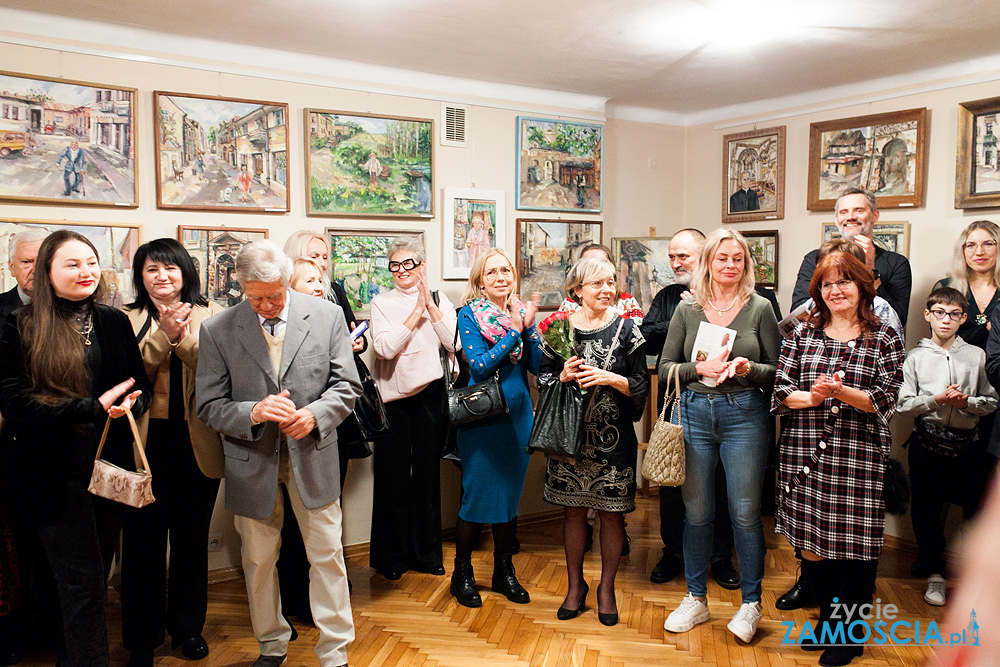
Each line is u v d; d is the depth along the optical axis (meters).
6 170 3.49
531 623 3.44
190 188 3.98
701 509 3.29
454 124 4.81
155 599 2.92
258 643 3.23
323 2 3.36
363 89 4.48
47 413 2.46
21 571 3.02
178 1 3.35
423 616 3.52
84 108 3.67
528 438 3.65
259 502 2.71
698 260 3.27
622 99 5.46
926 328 4.66
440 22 3.65
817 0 3.36
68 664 2.60
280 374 2.72
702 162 5.98
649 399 5.25
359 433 3.07
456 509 4.64
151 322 2.93
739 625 3.22
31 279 3.04
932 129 4.58
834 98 5.07
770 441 3.21
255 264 2.58
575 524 3.46
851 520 2.92
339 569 2.85
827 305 3.01
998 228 3.83
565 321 3.33
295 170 4.31
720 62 4.41
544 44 4.04
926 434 3.72
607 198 5.70
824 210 5.14
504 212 5.04
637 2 3.38
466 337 3.56
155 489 2.92
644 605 3.62
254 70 4.13
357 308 4.54
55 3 3.39
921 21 3.66
